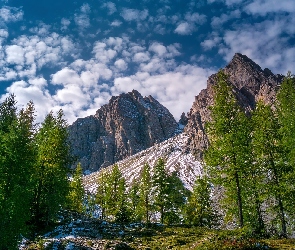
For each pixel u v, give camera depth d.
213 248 18.20
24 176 18.55
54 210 28.89
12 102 31.66
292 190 22.22
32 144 21.88
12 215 17.27
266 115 24.97
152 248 22.47
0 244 16.59
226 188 23.00
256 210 24.80
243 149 21.36
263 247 17.67
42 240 21.41
